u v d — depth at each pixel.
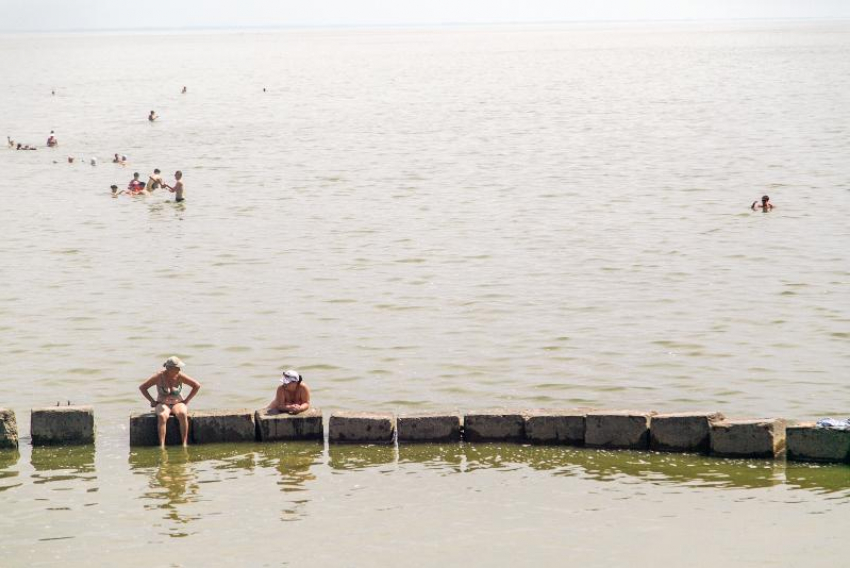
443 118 83.31
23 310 29.36
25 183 53.44
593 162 57.31
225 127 78.25
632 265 33.72
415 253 36.03
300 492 17.48
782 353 24.62
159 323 27.92
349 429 19.50
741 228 38.97
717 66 143.88
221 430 19.75
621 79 123.81
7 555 15.32
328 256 35.84
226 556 15.24
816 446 18.05
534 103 95.31
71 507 16.97
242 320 28.16
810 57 158.12
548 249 36.31
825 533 15.48
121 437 20.09
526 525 16.09
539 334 26.56
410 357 24.89
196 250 37.12
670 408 21.33
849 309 28.03
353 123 80.38
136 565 14.98
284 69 160.50
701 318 27.61
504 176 53.19
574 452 18.91
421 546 15.48
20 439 20.00
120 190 50.81
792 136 65.12
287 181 52.69
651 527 15.90
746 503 16.59
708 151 60.00
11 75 152.25
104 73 154.12
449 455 18.95
